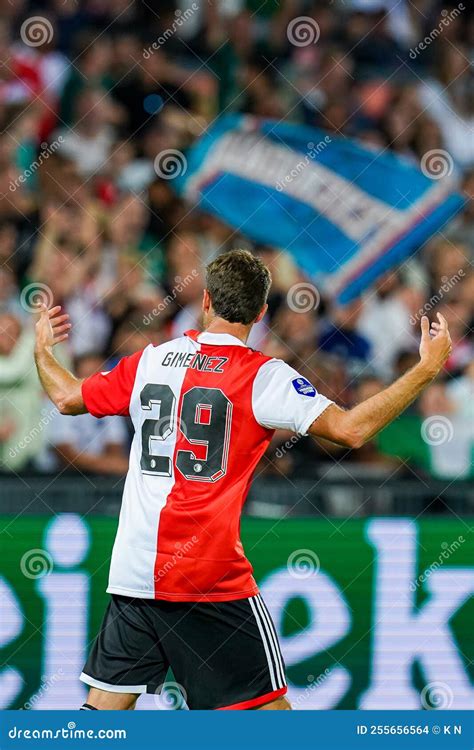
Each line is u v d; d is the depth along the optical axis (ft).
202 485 35.19
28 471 54.75
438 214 89.25
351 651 48.78
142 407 36.09
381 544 49.21
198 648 35.53
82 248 83.71
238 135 89.66
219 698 35.55
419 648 49.24
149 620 35.76
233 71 95.61
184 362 36.11
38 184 87.20
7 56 92.43
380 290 86.07
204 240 87.04
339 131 93.66
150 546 35.22
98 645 36.52
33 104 91.25
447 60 100.48
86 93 91.71
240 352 36.01
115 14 95.76
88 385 36.83
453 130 98.58
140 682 36.09
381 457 69.92
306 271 86.43
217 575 35.14
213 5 97.09
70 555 47.09
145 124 92.02
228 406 35.24
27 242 83.82
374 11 99.81
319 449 68.18
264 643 35.73
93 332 78.23
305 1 98.63
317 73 96.07
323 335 81.76
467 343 83.25
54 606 46.88
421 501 54.75
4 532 46.62
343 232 87.71
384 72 98.58
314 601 48.73
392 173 89.51
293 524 48.70
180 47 95.66
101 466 70.13
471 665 49.44
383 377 80.79
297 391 34.76
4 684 46.26
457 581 49.67
